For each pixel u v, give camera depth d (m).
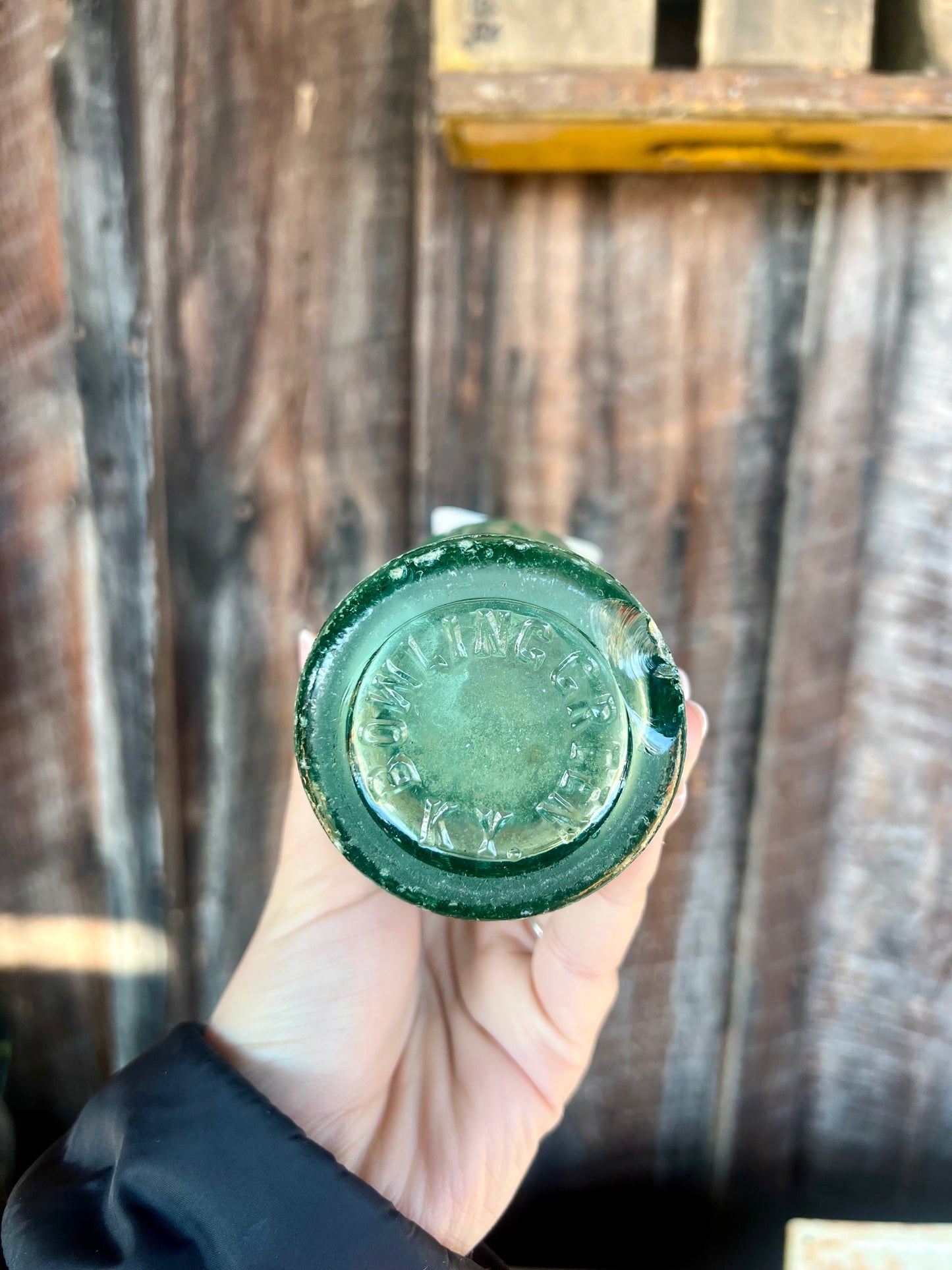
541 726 0.15
